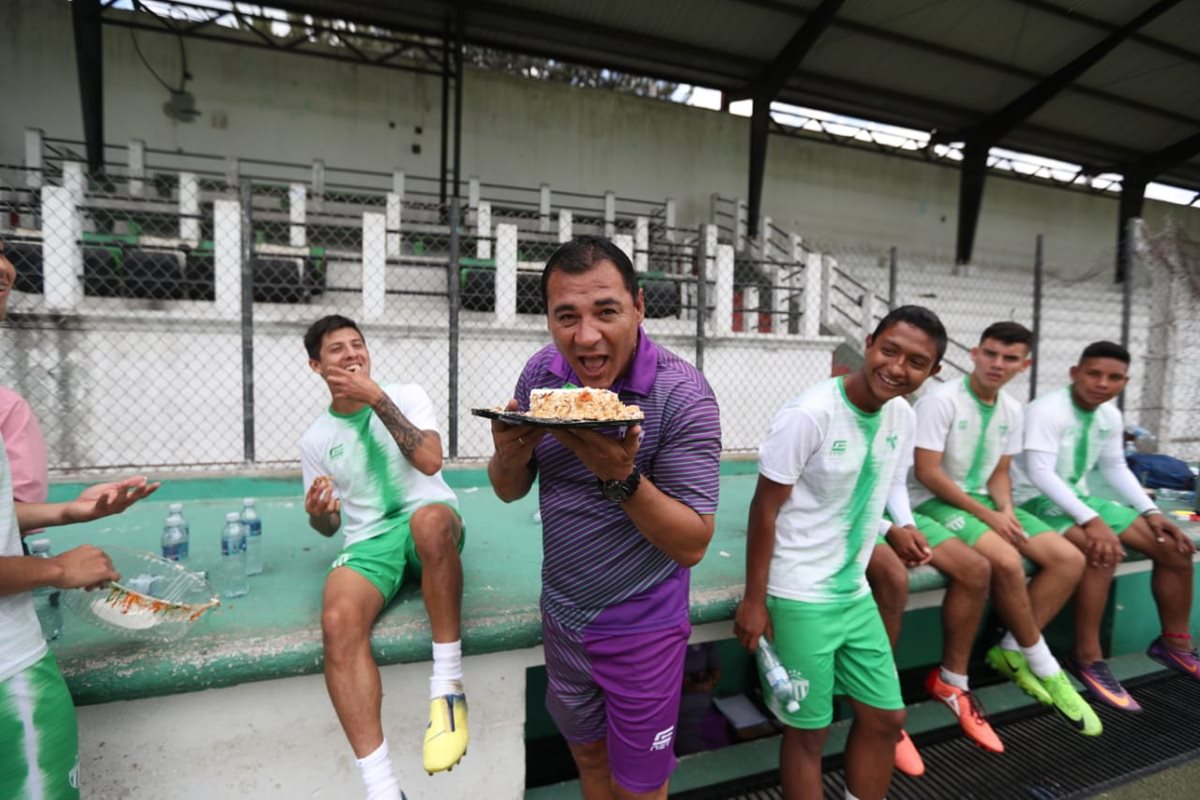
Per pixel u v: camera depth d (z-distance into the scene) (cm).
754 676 321
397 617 186
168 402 545
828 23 974
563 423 95
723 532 302
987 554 228
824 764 237
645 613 134
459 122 930
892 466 178
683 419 121
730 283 744
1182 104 1273
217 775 173
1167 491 399
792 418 171
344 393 181
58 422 520
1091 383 263
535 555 256
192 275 641
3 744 117
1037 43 1077
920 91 1213
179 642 171
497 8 948
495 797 200
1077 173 1567
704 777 227
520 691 201
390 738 187
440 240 938
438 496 195
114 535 268
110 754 164
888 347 161
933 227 1452
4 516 121
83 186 746
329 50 1050
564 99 1172
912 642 342
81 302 538
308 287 619
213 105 979
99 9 844
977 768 235
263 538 271
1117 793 225
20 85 893
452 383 455
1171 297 615
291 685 179
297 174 1026
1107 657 330
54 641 169
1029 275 1465
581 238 117
